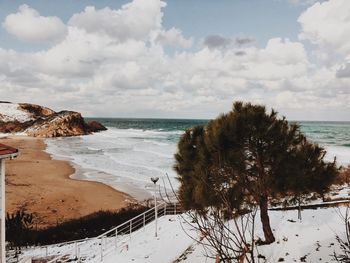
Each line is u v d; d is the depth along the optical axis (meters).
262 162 10.38
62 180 37.56
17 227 16.69
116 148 70.44
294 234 12.07
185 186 10.79
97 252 14.83
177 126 182.12
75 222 20.78
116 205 27.62
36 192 31.81
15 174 40.44
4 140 86.31
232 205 9.48
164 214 18.64
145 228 16.33
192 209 10.20
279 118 10.52
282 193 10.52
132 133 121.12
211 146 10.03
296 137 10.60
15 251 15.89
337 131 119.50
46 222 23.06
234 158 9.77
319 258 10.05
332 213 13.80
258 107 10.52
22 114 147.88
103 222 20.75
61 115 115.62
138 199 29.45
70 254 15.11
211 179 9.82
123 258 12.69
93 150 66.75
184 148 11.22
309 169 10.30
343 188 18.50
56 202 28.53
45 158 55.00
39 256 15.24
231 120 10.20
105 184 35.53
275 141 10.18
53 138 96.69
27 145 75.75
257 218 14.38
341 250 10.18
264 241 11.63
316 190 10.45
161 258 12.32
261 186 10.48
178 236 14.57
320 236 11.61
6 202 28.14
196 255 11.88
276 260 10.39
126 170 44.00
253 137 10.16
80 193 31.72
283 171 10.21
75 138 97.25
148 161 51.78
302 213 14.43
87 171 43.38
